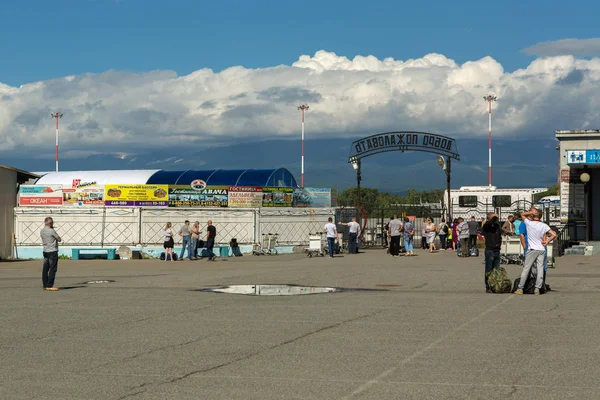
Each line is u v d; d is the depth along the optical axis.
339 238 41.00
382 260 33.47
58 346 11.38
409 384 8.59
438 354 10.44
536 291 18.25
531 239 18.22
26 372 9.46
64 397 8.12
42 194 39.81
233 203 41.34
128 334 12.48
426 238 43.88
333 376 9.08
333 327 13.04
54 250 20.42
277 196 42.59
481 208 56.12
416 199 94.38
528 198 55.66
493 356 10.26
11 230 39.00
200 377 9.09
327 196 45.44
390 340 11.64
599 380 8.75
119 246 38.88
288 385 8.61
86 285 22.12
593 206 36.75
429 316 14.38
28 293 19.56
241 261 35.16
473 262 31.00
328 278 23.61
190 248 36.91
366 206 53.69
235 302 17.11
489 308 15.57
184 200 40.69
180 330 12.87
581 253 35.19
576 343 11.23
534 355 10.31
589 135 35.94
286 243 42.28
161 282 23.00
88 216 39.09
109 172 50.56
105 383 8.80
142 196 40.34
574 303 16.39
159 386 8.62
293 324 13.45
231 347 11.16
